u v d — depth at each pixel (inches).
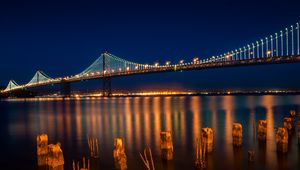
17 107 3154.5
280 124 1304.1
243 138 973.8
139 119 1646.2
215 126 1293.1
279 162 735.1
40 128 1408.7
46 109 2753.4
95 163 769.6
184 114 1882.4
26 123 1624.0
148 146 919.7
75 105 3371.1
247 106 2603.3
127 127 1338.6
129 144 951.0
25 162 809.5
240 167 708.7
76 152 877.2
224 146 881.5
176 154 814.5
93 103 3779.5
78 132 1240.8
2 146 998.4
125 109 2487.7
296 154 788.0
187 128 1252.5
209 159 764.6
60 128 1387.8
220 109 2271.2
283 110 2102.6
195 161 749.3
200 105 2886.3
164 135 753.6
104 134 1165.1
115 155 704.4
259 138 917.8
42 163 766.5
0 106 3412.9
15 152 914.7
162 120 1568.7
